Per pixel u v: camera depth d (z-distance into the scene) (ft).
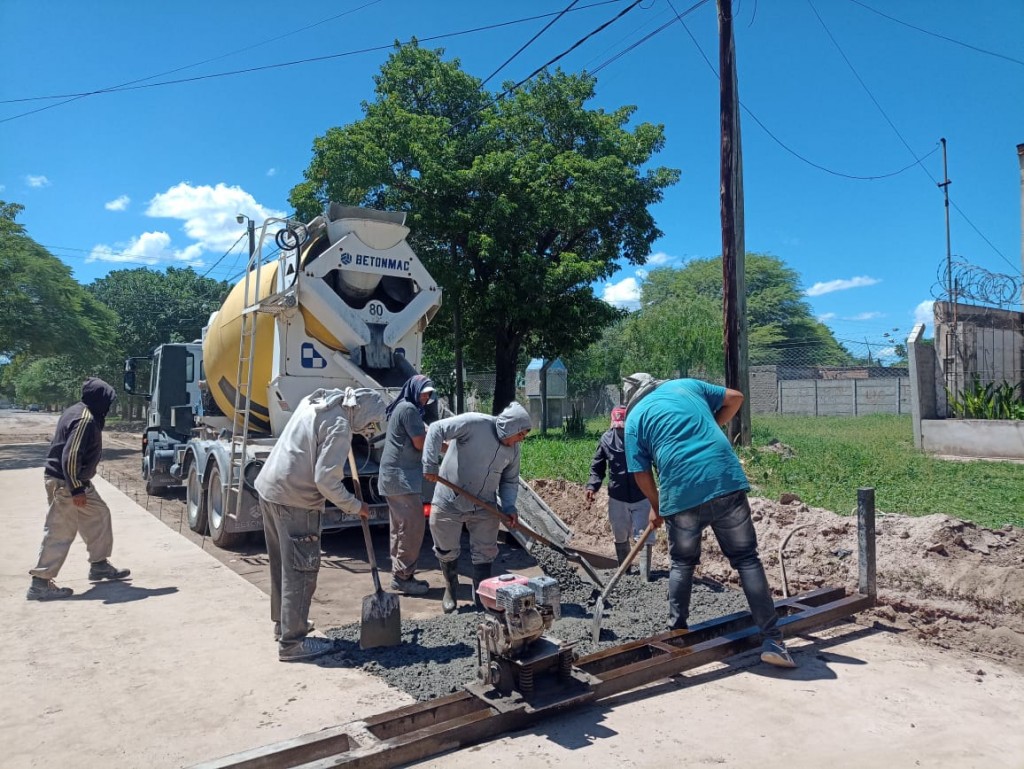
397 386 25.34
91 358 79.20
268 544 16.07
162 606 19.02
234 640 16.35
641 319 97.14
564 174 63.36
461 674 13.76
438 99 65.51
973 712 12.16
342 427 14.97
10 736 11.78
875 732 11.44
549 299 63.98
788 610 16.26
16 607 18.93
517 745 11.16
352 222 25.21
